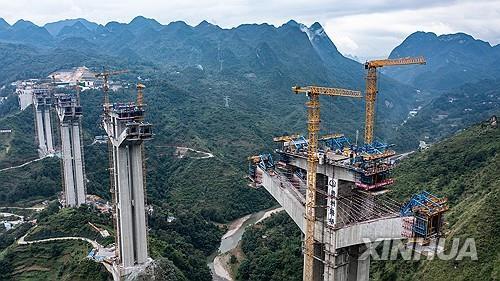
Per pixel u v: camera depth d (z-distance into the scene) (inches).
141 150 5300.2
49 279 5728.3
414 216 3344.0
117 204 5433.1
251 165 5305.1
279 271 6545.3
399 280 5413.4
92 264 5551.2
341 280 3757.4
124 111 5157.5
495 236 4953.3
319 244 3878.0
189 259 6791.3
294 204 4242.1
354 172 3540.8
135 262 5438.0
